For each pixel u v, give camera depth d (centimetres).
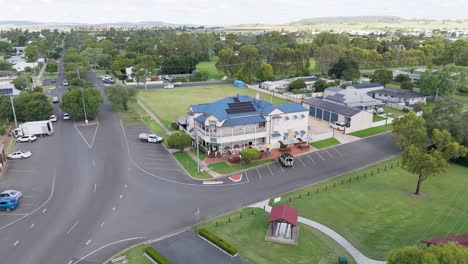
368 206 5550
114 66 18725
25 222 5138
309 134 9194
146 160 7550
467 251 2961
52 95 13762
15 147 8344
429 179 6569
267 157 7731
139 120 10694
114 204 5659
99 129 9781
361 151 8131
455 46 18788
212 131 7606
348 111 9931
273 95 14262
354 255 4312
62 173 6869
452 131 7281
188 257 4303
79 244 4594
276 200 5556
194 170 7019
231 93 14800
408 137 6141
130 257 4303
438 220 5100
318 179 6619
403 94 12456
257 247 4503
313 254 4344
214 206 5606
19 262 4234
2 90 11625
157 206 5600
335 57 18038
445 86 12331
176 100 13400
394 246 4478
